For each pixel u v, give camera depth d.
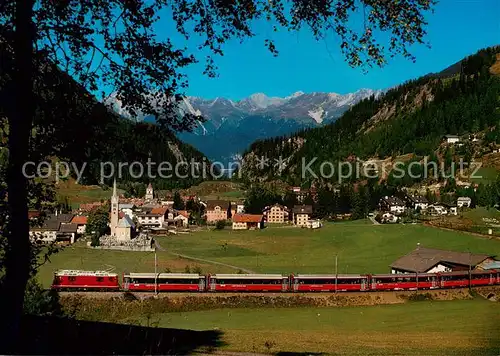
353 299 72.62
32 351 16.98
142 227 182.50
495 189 192.88
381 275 75.44
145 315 64.31
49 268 92.81
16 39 12.66
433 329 51.34
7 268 13.00
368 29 13.80
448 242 123.50
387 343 41.00
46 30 13.39
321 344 38.94
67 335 19.70
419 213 193.00
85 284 69.25
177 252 125.38
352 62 14.23
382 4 13.23
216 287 71.62
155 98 14.42
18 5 12.62
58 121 13.66
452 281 77.38
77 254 117.00
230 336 39.84
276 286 72.50
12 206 12.98
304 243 140.25
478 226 142.12
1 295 12.88
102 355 17.64
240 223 188.75
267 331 48.50
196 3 14.22
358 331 51.19
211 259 114.25
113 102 14.29
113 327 24.86
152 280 70.88
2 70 12.58
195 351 23.78
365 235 142.62
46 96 13.70
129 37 14.17
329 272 94.00
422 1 13.02
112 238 141.38
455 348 37.88
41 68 13.45
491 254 109.88
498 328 49.81
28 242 13.29
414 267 86.94
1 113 13.26
